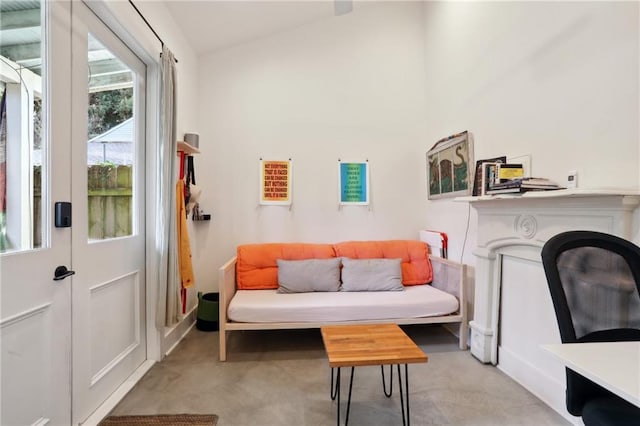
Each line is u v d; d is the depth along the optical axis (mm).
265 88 3227
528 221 1847
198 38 2906
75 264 1486
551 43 1809
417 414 1643
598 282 1113
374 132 3309
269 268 2881
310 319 2318
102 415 1603
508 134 2145
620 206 1339
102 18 1682
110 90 1809
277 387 1893
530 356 1885
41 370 1295
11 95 1183
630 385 633
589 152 1585
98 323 1671
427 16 3279
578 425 1549
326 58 3273
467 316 2479
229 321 2332
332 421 1589
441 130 3020
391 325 1861
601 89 1527
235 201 3193
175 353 2340
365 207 3301
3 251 1148
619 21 1448
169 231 2162
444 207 2926
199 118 3158
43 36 1304
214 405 1711
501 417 1625
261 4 2713
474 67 2506
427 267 2959
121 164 1922
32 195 1266
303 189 3246
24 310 1207
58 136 1377
